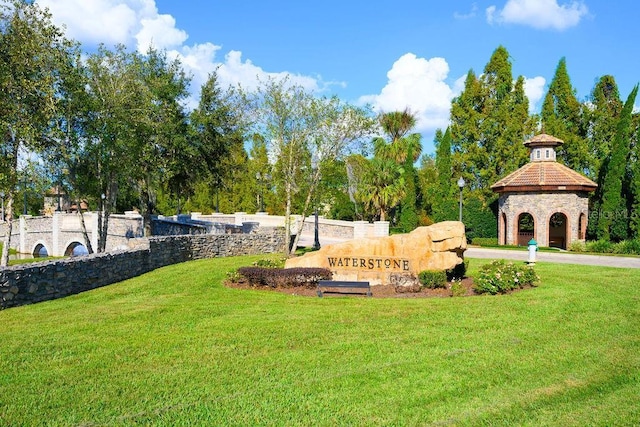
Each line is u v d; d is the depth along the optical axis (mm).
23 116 17078
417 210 40500
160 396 6203
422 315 10625
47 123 17984
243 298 12789
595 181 36781
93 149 19875
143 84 24156
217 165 31984
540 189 30781
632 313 10750
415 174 40750
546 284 14750
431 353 7934
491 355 7844
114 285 14828
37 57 17453
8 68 16719
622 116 30781
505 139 36375
